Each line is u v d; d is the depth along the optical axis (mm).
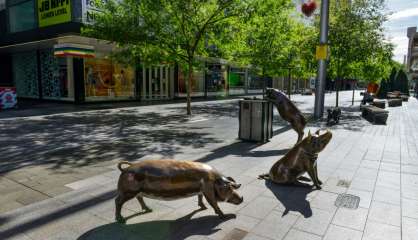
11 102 16453
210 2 13617
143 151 7371
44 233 3438
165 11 13547
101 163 6312
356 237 3432
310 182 5211
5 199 4379
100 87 20422
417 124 12672
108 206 4164
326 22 13227
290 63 22484
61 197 4457
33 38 18547
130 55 14695
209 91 30609
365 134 10016
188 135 9516
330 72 19000
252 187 4969
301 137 7477
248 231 3529
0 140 8492
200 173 3619
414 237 3445
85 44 18422
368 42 16062
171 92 26281
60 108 16906
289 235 3453
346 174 5699
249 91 38062
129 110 16547
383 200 4473
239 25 14352
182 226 3625
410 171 5895
